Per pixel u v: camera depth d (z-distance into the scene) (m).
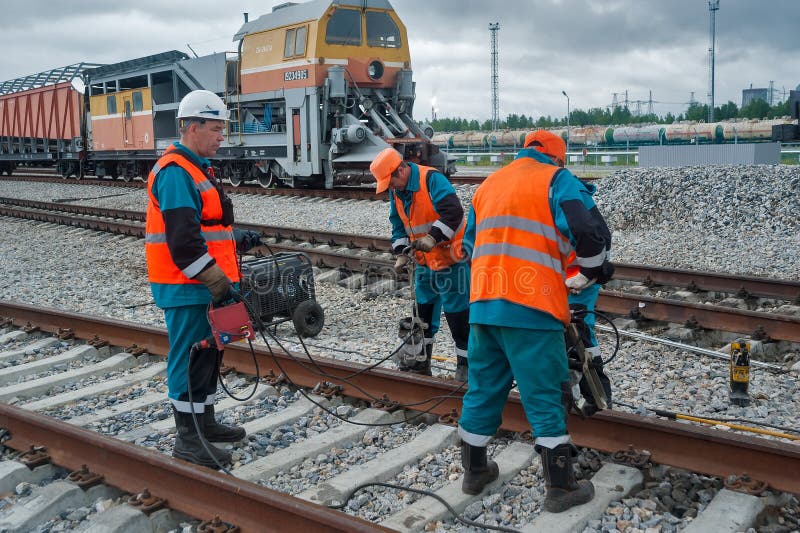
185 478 3.62
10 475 3.98
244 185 22.12
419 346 5.52
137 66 24.81
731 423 4.57
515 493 3.78
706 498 3.64
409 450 4.25
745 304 7.78
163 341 6.23
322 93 17.44
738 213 12.00
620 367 5.85
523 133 48.56
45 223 15.51
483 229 3.56
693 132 45.69
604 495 3.63
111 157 26.41
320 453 4.31
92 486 3.87
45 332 7.20
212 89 20.78
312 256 10.05
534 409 3.49
